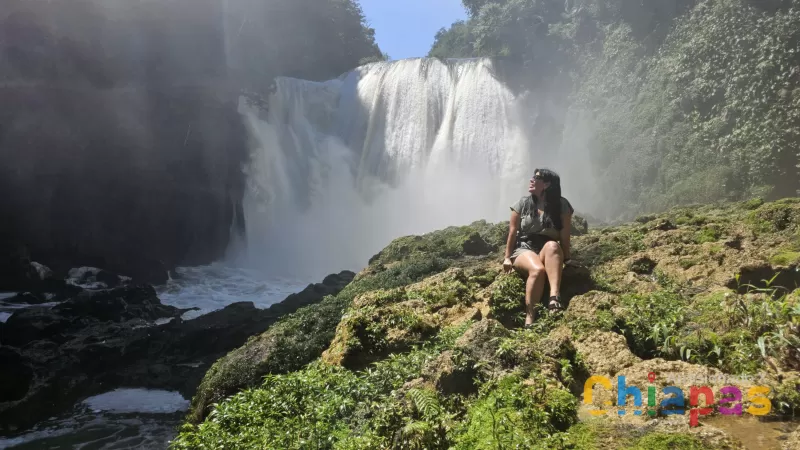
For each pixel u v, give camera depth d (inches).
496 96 1382.9
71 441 414.3
